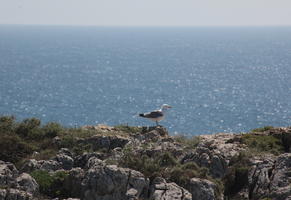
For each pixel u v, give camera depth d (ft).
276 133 116.06
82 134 120.47
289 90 614.75
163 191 88.07
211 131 367.86
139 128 130.52
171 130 363.97
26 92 552.82
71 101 495.41
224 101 516.73
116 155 104.17
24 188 90.74
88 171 93.20
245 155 101.09
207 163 100.53
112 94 552.00
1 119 125.29
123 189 89.81
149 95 551.18
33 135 119.75
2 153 108.17
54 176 96.37
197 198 89.25
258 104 499.10
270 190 91.45
